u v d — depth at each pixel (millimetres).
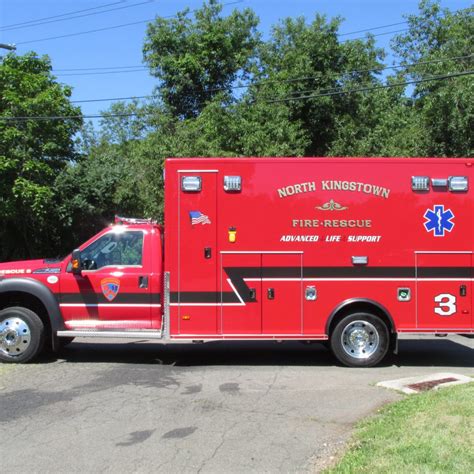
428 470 3992
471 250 8250
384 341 8305
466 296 8242
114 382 7301
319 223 8234
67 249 25031
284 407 6129
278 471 4359
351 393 6719
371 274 8227
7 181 19641
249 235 8227
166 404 6246
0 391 6801
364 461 4273
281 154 19984
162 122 23672
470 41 23594
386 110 24938
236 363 8656
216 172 8250
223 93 26453
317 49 23266
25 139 19656
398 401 6184
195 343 10469
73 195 23766
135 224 8734
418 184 8234
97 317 8359
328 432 5266
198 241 8234
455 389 6395
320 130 23672
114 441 5047
